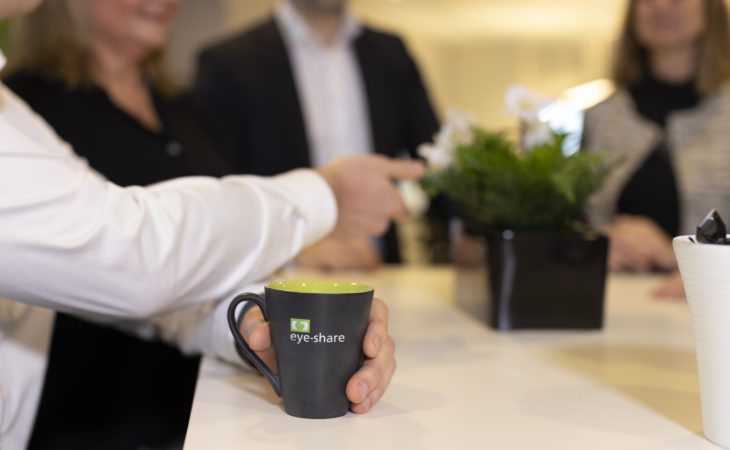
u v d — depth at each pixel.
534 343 1.03
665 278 1.77
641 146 2.43
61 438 1.27
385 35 2.67
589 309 1.12
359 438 0.63
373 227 1.05
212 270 0.79
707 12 2.31
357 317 0.68
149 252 0.72
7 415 0.87
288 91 2.49
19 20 1.50
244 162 2.49
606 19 7.49
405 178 1.06
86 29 1.54
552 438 0.64
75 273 0.69
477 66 8.49
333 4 2.51
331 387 0.68
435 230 3.11
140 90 1.71
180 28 5.41
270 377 0.71
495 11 7.33
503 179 1.13
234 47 2.51
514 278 1.10
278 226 0.86
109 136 1.52
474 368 0.88
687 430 0.66
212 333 0.88
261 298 0.70
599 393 0.78
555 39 8.21
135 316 0.75
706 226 0.61
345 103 2.61
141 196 0.74
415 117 2.65
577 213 1.19
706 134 2.38
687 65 2.42
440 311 1.28
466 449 0.61
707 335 0.60
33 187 0.67
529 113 1.18
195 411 0.70
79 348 1.31
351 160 1.05
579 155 1.14
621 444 0.62
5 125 0.68
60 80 1.51
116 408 1.32
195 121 1.80
